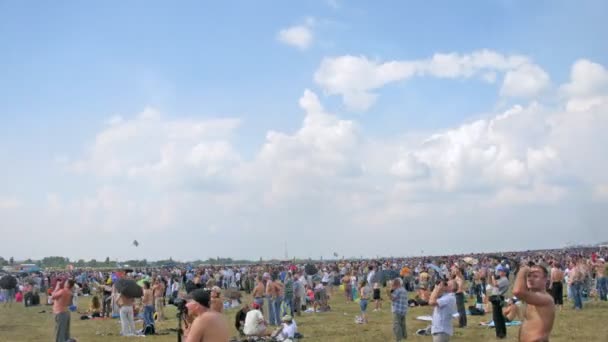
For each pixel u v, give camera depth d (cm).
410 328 1914
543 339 599
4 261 16800
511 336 1656
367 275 3334
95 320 2520
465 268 4291
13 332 2158
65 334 1427
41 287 4891
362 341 1706
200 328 652
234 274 4669
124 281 1925
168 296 3412
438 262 5062
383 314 2498
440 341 1093
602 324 1814
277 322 2144
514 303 1207
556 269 2231
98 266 17438
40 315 2895
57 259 18162
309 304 2816
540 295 606
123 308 1972
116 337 1919
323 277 3722
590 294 2705
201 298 675
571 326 1778
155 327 2189
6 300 3638
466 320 1922
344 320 2292
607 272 2531
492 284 1680
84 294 4409
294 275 3044
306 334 1892
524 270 616
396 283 1628
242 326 1716
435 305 1108
